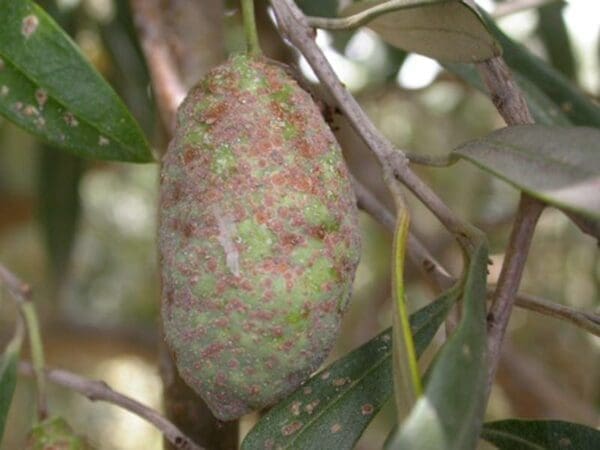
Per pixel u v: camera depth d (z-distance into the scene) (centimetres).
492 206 30
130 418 38
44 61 11
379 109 30
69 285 32
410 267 25
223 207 8
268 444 9
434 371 7
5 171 29
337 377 9
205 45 14
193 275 8
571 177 8
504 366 25
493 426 10
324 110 10
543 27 22
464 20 9
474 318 8
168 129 14
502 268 9
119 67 21
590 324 9
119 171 35
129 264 38
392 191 9
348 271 9
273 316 8
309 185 9
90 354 30
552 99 15
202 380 9
